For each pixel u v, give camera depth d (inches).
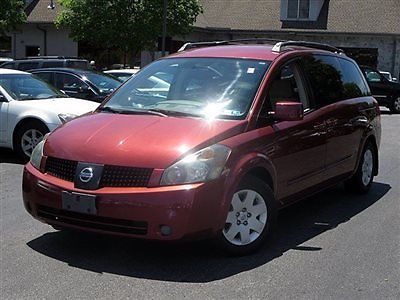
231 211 197.0
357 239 225.8
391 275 187.6
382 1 1239.5
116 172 186.1
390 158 431.2
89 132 203.8
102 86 489.4
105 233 187.2
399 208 276.5
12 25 1067.9
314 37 1222.3
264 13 1288.1
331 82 269.6
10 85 400.5
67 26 1019.3
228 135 199.2
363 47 1197.1
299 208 276.1
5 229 232.4
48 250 207.8
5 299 166.4
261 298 168.1
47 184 196.1
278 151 215.5
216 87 225.3
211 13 1316.4
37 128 378.6
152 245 213.9
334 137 259.4
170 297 168.1
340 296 170.4
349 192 305.3
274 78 227.6
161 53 820.0
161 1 949.2
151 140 191.8
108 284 177.6
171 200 179.0
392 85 894.4
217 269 190.5
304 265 195.5
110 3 949.2
